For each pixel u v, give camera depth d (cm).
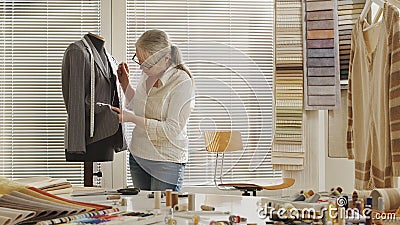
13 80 452
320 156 404
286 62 385
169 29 457
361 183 309
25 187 160
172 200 168
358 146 314
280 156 387
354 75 315
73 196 197
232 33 461
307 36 382
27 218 135
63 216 144
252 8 462
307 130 386
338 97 376
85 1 454
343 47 377
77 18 454
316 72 380
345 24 375
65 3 454
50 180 205
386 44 272
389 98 268
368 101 300
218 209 164
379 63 282
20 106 451
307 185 386
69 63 358
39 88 452
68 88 360
